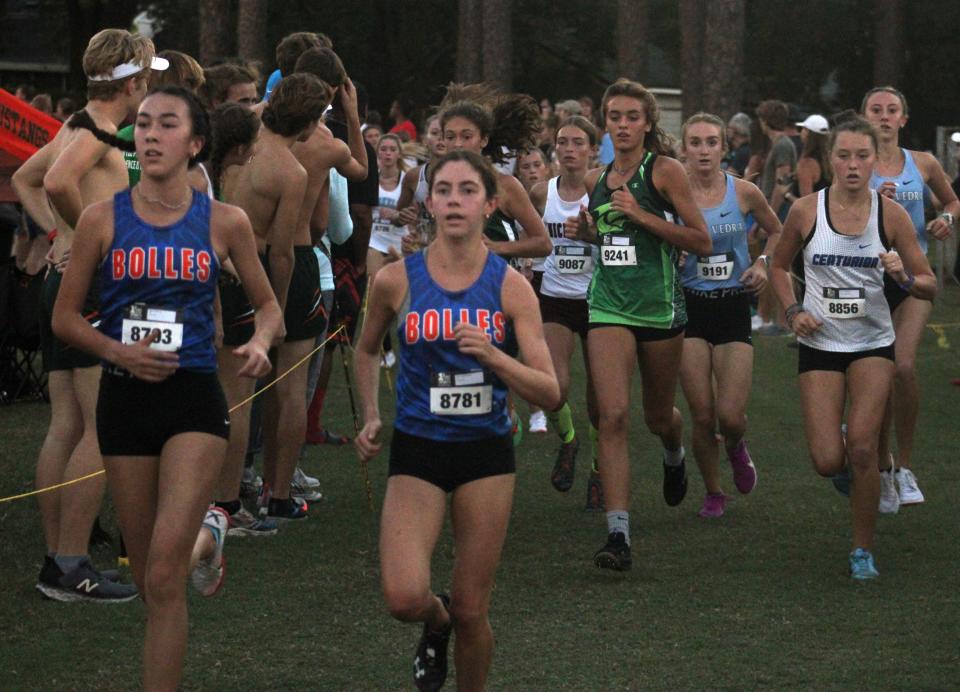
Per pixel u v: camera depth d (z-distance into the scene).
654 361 18.88
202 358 12.80
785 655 14.93
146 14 105.94
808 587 17.56
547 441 27.66
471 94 21.27
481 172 12.54
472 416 12.41
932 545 19.61
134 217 12.72
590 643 15.37
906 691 13.80
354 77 101.31
